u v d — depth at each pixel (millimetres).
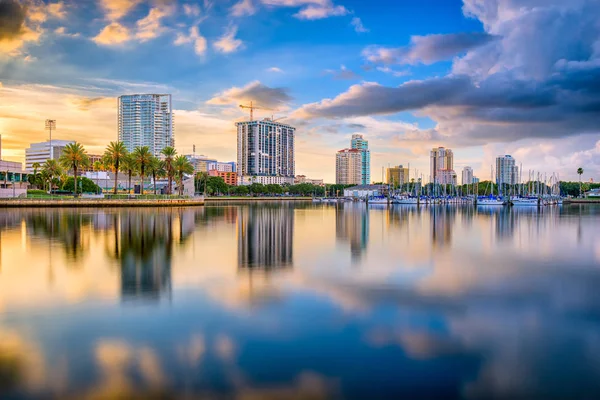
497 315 18297
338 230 57406
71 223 63188
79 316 17844
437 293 21844
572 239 47000
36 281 24125
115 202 115000
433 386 12234
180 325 16750
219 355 14055
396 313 18453
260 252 35906
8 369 13117
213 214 91938
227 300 20234
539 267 29375
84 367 13219
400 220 79500
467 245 41469
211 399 11469
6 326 16719
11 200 109062
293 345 14875
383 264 30203
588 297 21266
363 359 13836
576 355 14297
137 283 23672
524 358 14055
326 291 22062
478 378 12711
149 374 12789
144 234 48969
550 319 17828
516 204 156125
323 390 11938
